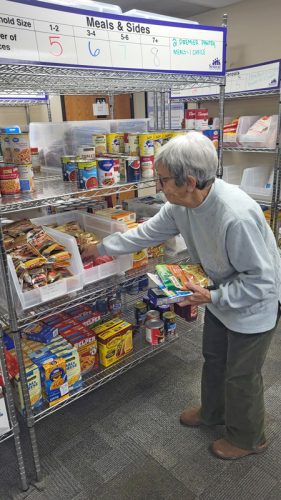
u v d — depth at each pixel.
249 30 3.35
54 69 1.25
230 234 1.21
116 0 3.34
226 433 1.60
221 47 1.72
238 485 1.48
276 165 2.82
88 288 1.58
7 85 1.61
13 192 1.30
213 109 3.81
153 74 1.54
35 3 1.13
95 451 1.66
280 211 2.98
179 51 1.56
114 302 2.21
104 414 1.87
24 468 1.48
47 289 1.39
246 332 1.35
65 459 1.62
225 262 1.32
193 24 1.58
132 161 1.54
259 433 1.56
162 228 1.56
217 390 1.66
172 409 1.90
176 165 1.14
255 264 1.23
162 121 3.10
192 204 1.26
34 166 1.95
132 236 1.58
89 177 1.41
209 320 1.59
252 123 3.04
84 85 1.85
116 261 1.67
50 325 1.77
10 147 1.33
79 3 1.31
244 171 3.16
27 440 1.73
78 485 1.50
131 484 1.50
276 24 3.13
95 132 2.05
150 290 2.19
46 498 1.46
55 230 1.62
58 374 1.53
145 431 1.76
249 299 1.27
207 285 1.43
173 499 1.44
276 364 2.20
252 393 1.45
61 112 4.62
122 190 1.53
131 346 1.91
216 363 1.62
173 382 2.09
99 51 1.31
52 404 1.54
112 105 2.74
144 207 2.19
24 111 4.29
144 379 2.12
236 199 1.23
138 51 1.42
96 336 1.78
